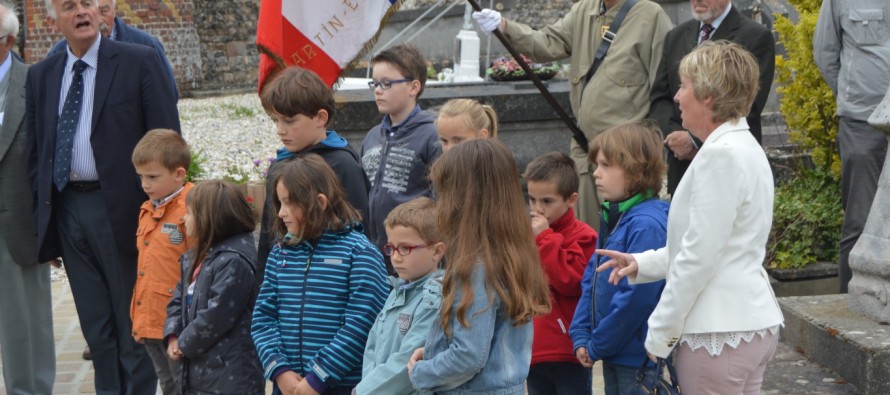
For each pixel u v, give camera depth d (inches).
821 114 395.5
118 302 293.6
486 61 700.0
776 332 189.2
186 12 1100.5
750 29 313.1
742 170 179.9
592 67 352.2
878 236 283.1
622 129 218.5
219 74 1146.7
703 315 184.2
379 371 191.8
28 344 309.4
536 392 244.8
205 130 842.8
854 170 333.4
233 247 245.3
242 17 1144.8
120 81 290.2
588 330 221.9
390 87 278.1
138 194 291.9
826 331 281.0
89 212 290.2
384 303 220.2
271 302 224.1
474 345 173.6
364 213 248.2
